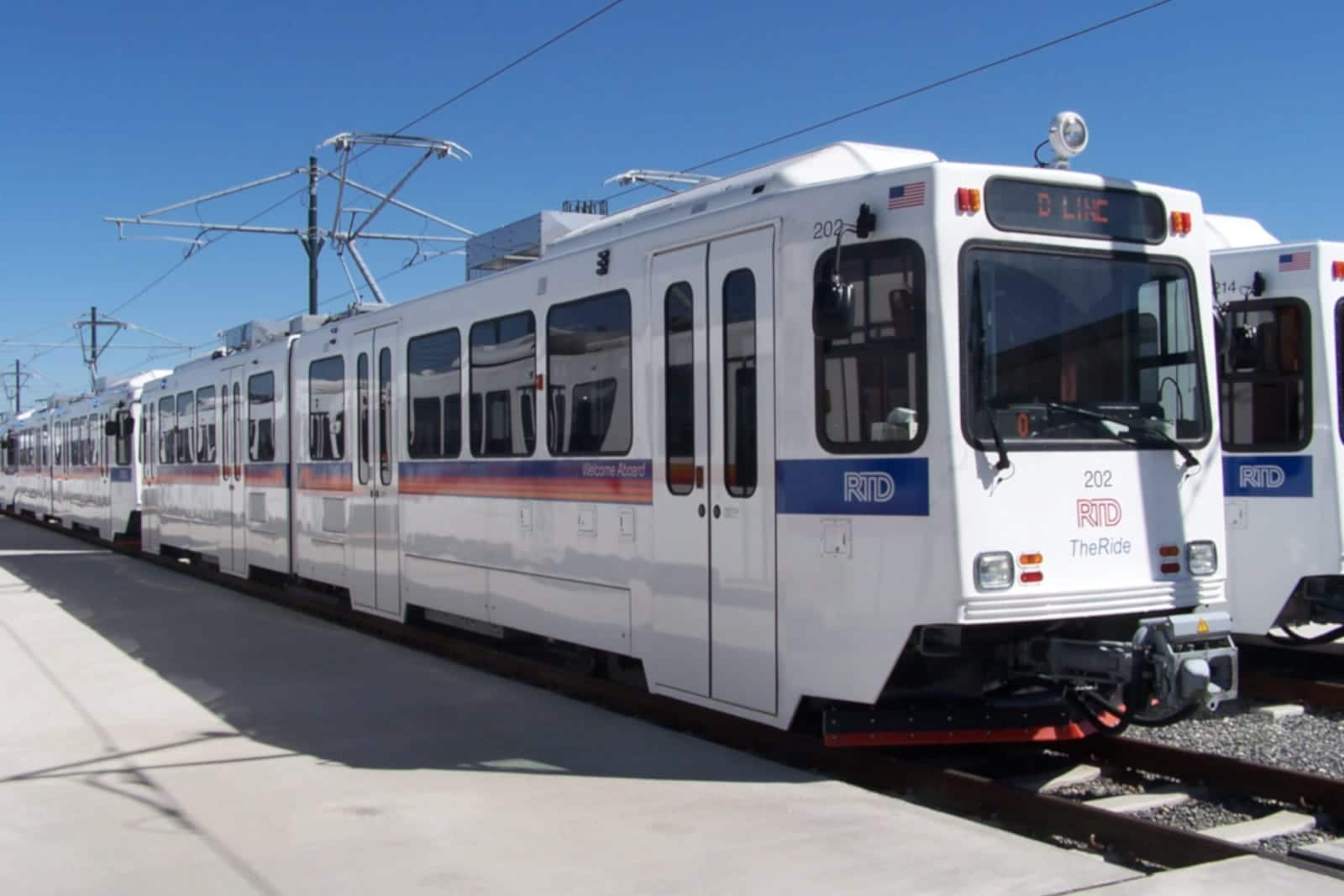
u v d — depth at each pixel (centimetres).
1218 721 755
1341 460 869
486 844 518
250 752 691
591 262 794
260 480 1423
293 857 506
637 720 768
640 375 741
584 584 800
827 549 612
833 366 611
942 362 568
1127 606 604
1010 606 570
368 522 1133
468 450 950
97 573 1781
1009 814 553
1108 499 603
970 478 565
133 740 723
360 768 654
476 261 1306
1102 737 652
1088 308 612
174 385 1817
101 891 470
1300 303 884
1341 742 698
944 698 621
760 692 649
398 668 971
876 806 566
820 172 695
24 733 743
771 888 455
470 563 948
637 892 456
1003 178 593
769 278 645
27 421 3534
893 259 589
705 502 687
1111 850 510
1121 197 630
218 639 1125
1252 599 908
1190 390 643
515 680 913
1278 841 523
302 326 1388
